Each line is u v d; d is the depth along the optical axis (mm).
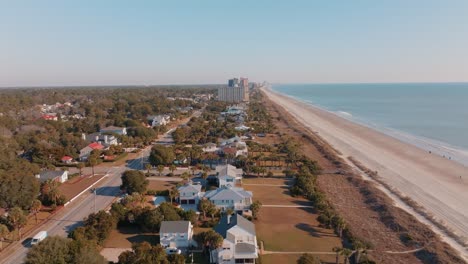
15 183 90312
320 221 88375
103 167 140750
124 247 74438
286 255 72438
